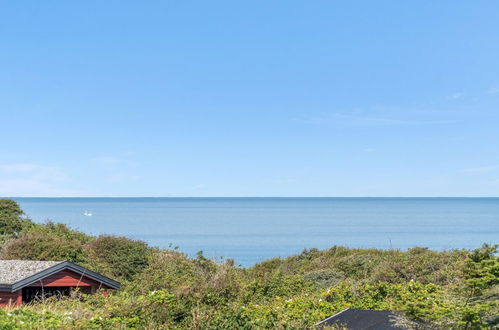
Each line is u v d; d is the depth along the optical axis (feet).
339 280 91.30
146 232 342.03
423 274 81.51
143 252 106.52
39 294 73.61
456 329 37.37
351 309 46.24
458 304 39.01
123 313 54.13
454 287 46.06
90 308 61.11
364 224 443.73
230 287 71.77
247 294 71.56
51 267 71.61
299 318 54.39
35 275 69.51
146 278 89.71
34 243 101.55
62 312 59.36
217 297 64.23
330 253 118.62
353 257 103.76
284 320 52.19
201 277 84.99
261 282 82.12
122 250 104.99
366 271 94.38
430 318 39.14
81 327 49.55
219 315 52.24
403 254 99.86
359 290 70.79
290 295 76.84
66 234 128.36
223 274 82.23
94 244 107.96
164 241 282.15
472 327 37.04
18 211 135.54
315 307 62.54
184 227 397.80
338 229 379.55
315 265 108.78
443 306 38.63
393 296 68.23
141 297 59.06
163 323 53.21
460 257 84.99
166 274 90.22
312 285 86.28
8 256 98.63
